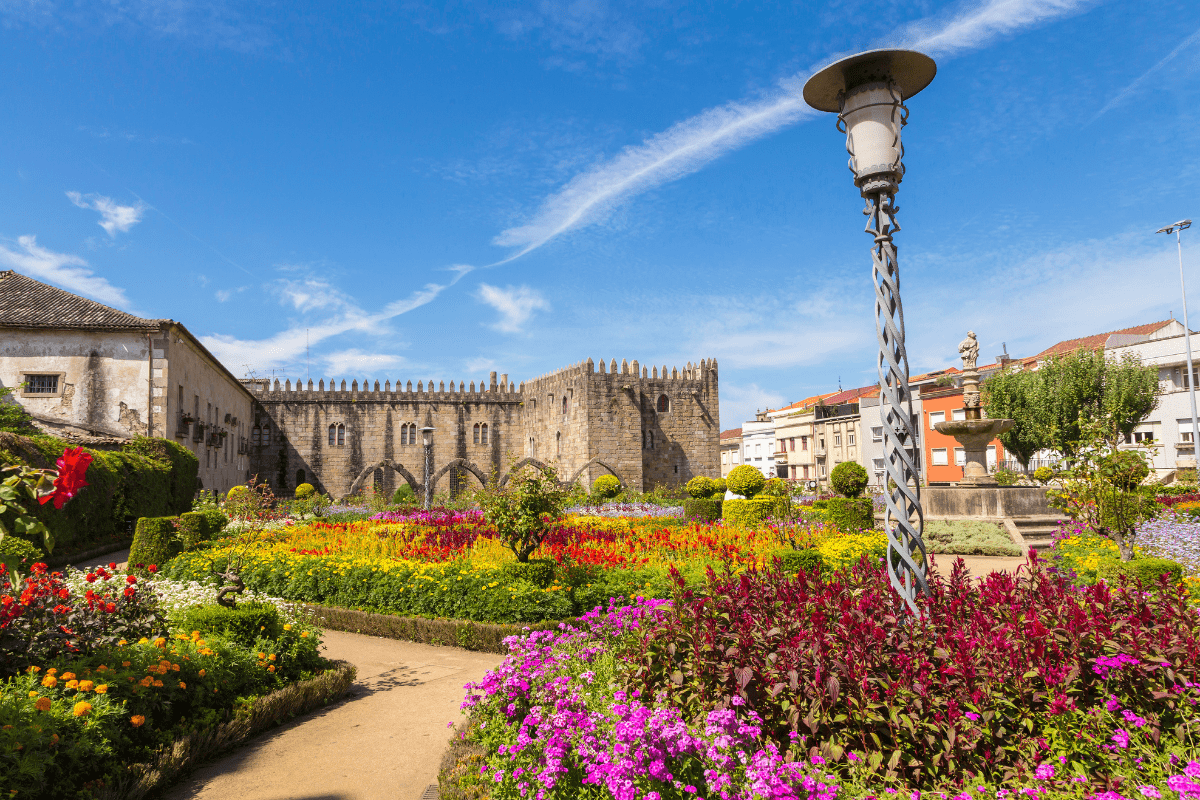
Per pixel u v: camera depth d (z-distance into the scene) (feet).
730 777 12.05
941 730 12.33
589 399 148.15
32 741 14.14
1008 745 12.61
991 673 13.03
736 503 72.18
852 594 17.90
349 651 30.89
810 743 13.25
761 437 252.21
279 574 39.70
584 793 12.71
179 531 50.42
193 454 94.89
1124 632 14.35
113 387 87.92
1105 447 44.06
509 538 36.27
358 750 19.47
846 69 18.04
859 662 13.15
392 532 53.36
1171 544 40.16
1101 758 12.27
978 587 19.27
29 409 85.35
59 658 18.45
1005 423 65.62
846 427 190.08
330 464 164.35
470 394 174.09
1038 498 62.90
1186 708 13.01
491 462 173.37
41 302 93.35
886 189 17.71
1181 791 10.55
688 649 15.79
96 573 23.30
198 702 19.89
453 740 17.87
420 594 34.17
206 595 28.84
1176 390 121.29
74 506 56.39
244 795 16.62
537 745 13.64
